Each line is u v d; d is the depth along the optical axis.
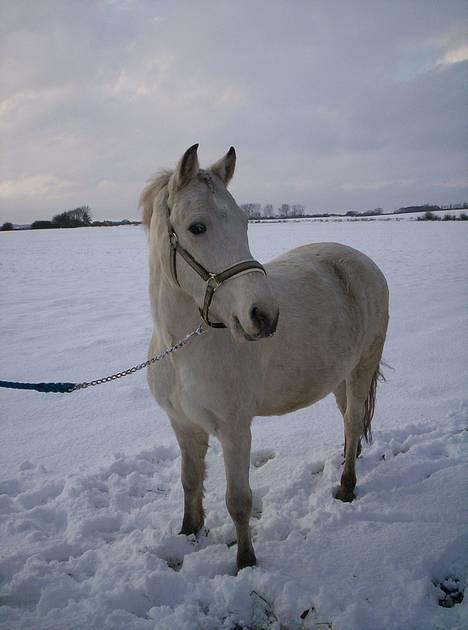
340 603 2.03
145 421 4.05
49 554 2.51
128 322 7.46
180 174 1.94
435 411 3.92
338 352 2.79
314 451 3.46
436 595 2.10
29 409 4.29
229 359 2.17
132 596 2.13
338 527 2.55
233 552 2.43
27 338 6.59
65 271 14.43
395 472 3.05
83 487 3.07
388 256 15.73
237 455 2.24
